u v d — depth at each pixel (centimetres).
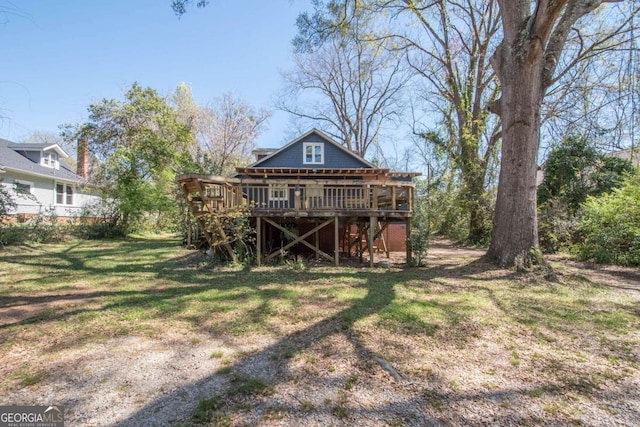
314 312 480
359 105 3078
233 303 526
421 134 2078
